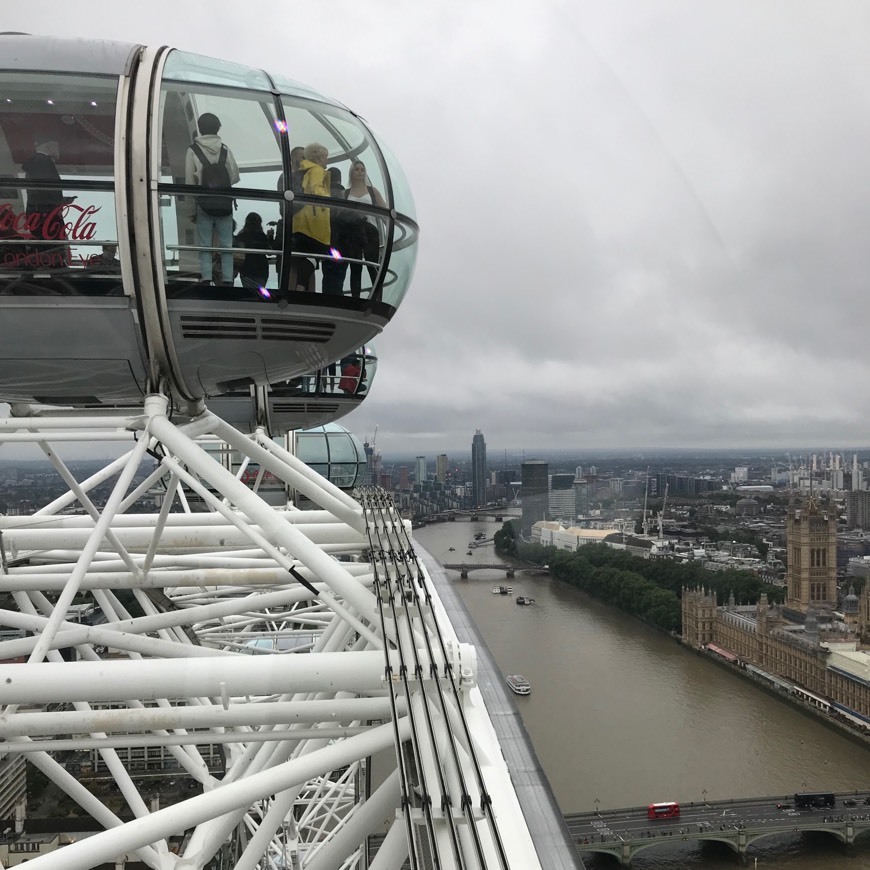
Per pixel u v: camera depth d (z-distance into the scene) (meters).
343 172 10.90
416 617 10.31
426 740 8.34
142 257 9.84
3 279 9.66
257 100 10.40
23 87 9.49
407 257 12.39
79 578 9.59
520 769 12.21
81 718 9.10
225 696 9.15
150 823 8.45
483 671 15.45
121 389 11.78
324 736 10.28
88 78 9.59
